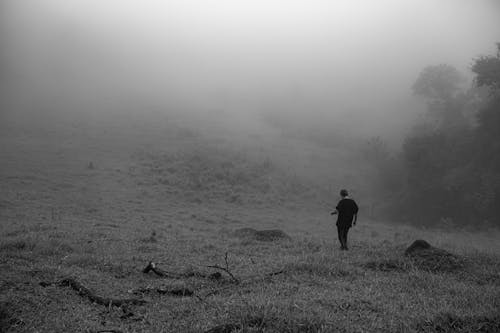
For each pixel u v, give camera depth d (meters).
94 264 9.32
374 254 11.83
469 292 7.64
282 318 5.46
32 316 5.64
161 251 11.52
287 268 9.15
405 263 9.90
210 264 9.81
